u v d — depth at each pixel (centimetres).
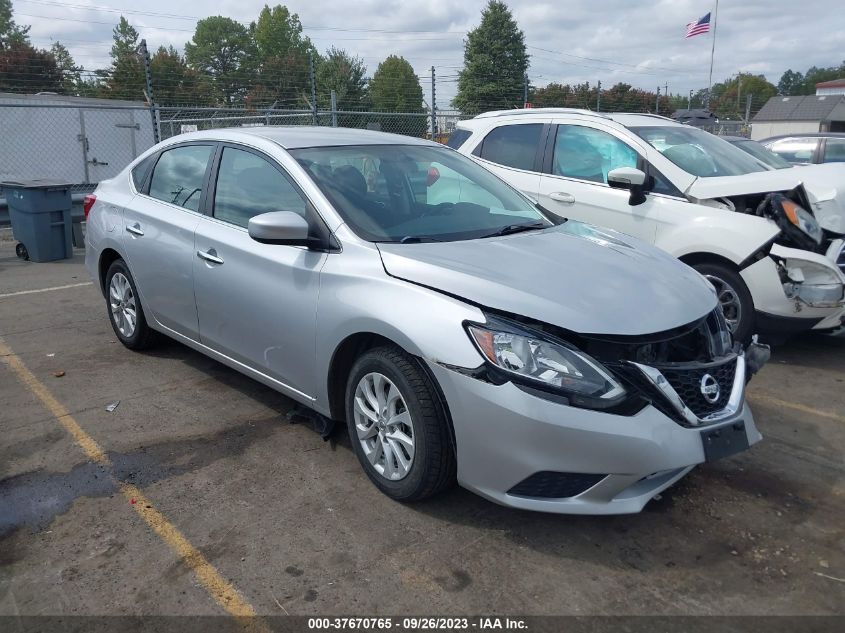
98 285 545
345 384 357
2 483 345
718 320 330
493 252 338
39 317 634
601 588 276
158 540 301
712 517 326
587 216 600
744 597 272
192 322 442
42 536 303
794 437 411
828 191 618
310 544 299
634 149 589
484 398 281
